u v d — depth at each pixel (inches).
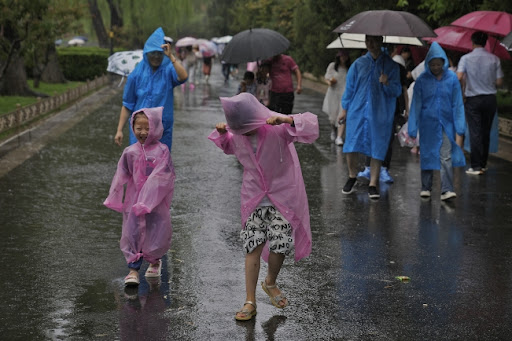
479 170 666.8
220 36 4247.0
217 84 1961.1
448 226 474.3
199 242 429.4
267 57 703.1
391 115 551.5
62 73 2017.7
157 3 2689.5
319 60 1883.6
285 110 777.6
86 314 313.4
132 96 435.8
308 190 589.0
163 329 297.3
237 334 292.7
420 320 309.7
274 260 313.7
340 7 1573.6
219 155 770.8
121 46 2913.4
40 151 781.3
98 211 506.9
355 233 454.9
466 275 373.1
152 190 346.0
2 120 842.2
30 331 293.9
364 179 617.6
